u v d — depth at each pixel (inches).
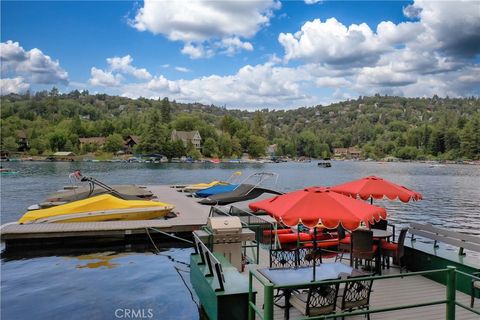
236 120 5654.5
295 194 241.3
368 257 292.0
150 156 4207.7
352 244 297.0
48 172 2199.8
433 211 978.7
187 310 284.7
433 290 269.4
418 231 335.9
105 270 386.3
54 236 457.7
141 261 421.1
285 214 215.6
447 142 5506.9
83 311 284.0
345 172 3038.9
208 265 234.8
